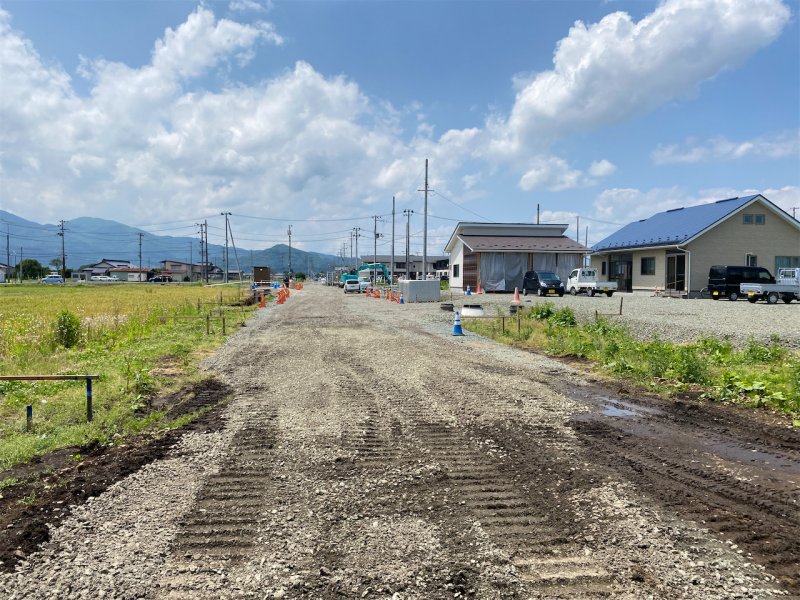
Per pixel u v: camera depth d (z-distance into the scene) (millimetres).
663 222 37594
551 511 4074
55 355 11250
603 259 40750
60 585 3107
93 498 4301
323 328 17266
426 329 16906
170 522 3891
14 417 6512
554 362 10859
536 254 39062
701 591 3051
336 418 6641
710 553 3461
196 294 36125
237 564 3334
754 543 3586
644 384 8516
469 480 4688
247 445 5621
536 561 3373
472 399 7645
